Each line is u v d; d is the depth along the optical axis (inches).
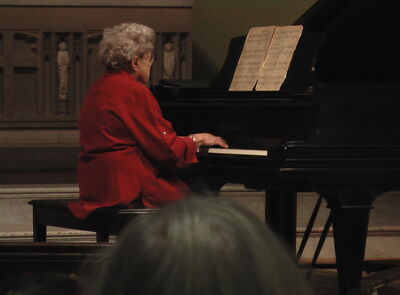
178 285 40.1
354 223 300.2
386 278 317.4
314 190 299.1
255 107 343.9
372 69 362.6
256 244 41.7
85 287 48.2
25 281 50.2
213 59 719.1
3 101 666.8
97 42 681.6
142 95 332.2
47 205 351.3
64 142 663.8
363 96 306.5
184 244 40.9
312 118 308.3
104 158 332.8
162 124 332.8
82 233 474.3
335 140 300.8
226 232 41.6
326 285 410.0
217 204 43.6
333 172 297.4
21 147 636.7
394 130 309.1
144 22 676.7
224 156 323.6
